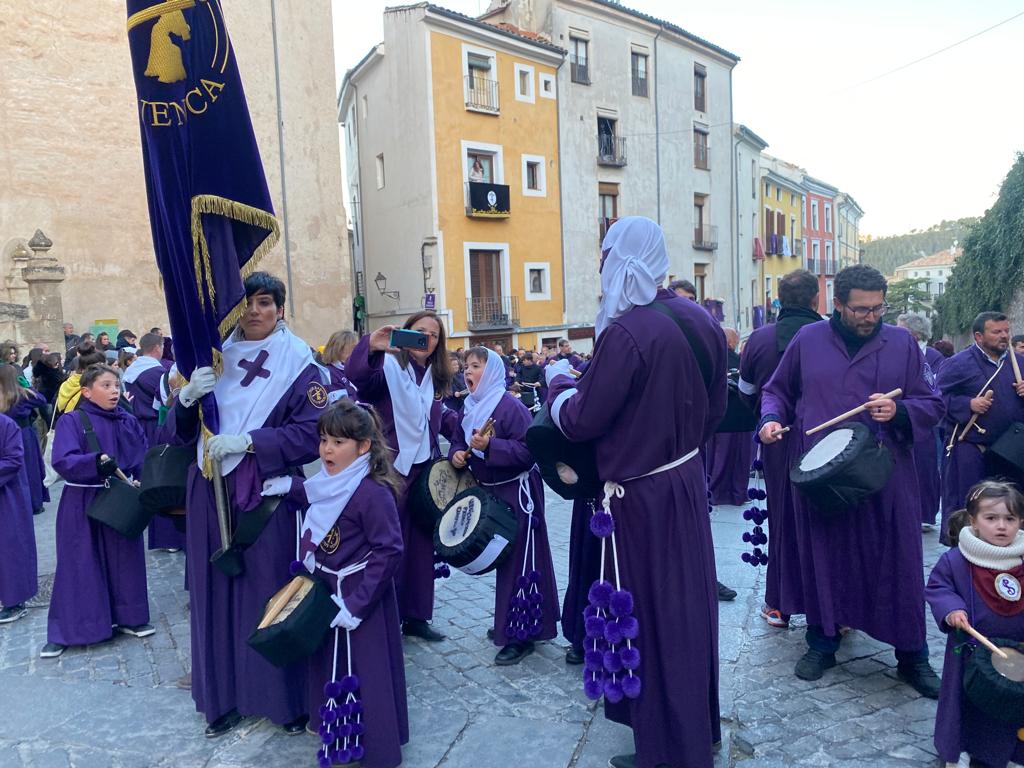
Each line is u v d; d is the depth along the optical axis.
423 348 4.14
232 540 3.22
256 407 3.25
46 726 3.49
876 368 3.66
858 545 3.63
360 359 4.22
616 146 29.14
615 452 2.77
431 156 23.39
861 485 3.32
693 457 2.88
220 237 3.05
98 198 18.30
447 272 23.94
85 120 18.06
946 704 2.93
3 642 4.61
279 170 20.89
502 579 4.08
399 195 25.05
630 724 2.90
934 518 6.49
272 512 3.24
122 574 4.55
